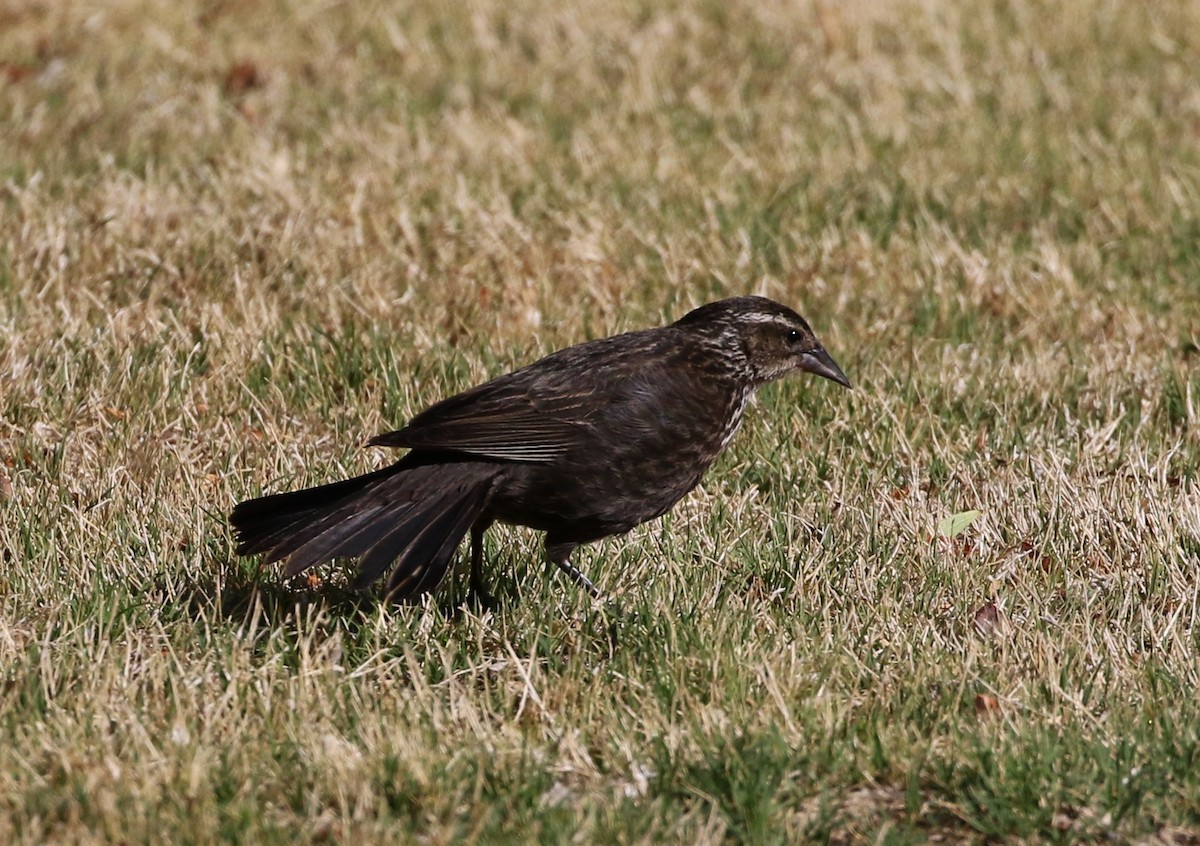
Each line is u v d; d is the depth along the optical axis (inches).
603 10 908.6
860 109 784.3
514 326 531.8
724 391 376.5
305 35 877.2
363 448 449.7
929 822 287.1
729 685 325.1
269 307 530.6
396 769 289.9
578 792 293.1
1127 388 496.7
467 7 913.5
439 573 334.3
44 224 582.9
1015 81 821.9
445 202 634.2
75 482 423.2
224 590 370.9
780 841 272.5
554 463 352.8
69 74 807.1
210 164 669.3
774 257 601.9
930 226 628.4
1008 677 334.0
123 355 482.6
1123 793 287.9
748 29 887.7
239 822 271.4
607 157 698.2
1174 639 348.2
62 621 346.3
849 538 403.5
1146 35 894.4
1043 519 415.5
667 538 401.7
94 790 276.4
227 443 451.5
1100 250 617.6
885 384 496.7
